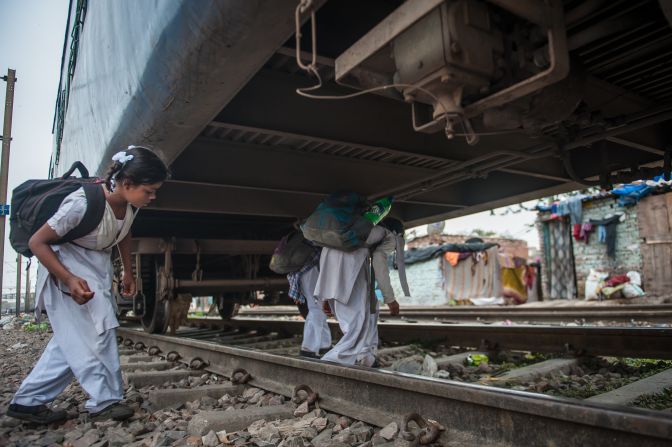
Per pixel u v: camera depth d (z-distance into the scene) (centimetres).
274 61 437
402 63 215
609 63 365
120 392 317
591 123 365
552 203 1828
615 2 257
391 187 656
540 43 213
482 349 546
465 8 198
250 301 915
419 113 238
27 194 296
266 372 377
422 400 258
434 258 1922
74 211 288
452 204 778
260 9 248
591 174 607
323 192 626
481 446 223
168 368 500
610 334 459
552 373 423
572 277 1761
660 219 1508
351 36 360
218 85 319
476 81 205
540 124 271
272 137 536
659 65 373
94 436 270
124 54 400
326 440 254
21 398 305
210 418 281
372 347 414
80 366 299
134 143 428
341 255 402
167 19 304
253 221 886
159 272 707
